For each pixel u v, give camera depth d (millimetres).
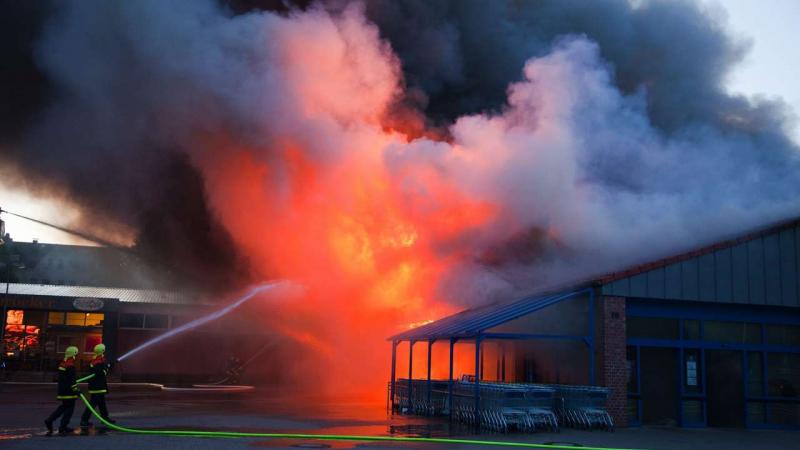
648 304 16516
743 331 17297
